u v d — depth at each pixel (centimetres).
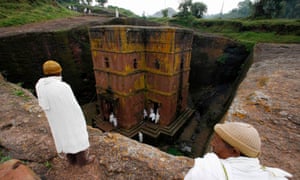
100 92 1454
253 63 1020
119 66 1185
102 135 396
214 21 2791
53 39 1548
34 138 370
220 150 136
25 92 644
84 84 1845
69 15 2694
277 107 446
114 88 1309
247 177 112
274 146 322
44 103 211
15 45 1322
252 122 399
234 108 474
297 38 1803
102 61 1302
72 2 5306
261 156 301
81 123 243
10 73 1312
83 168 292
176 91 1372
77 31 1758
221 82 2044
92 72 1914
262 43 1703
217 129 139
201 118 1716
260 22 2275
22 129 402
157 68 1279
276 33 2033
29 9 2212
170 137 1294
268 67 859
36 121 439
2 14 1833
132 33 1157
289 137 342
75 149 248
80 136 245
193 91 2181
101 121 1504
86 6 4669
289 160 288
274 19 2514
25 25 1792
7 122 426
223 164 119
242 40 1991
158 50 1222
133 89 1304
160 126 1384
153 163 308
